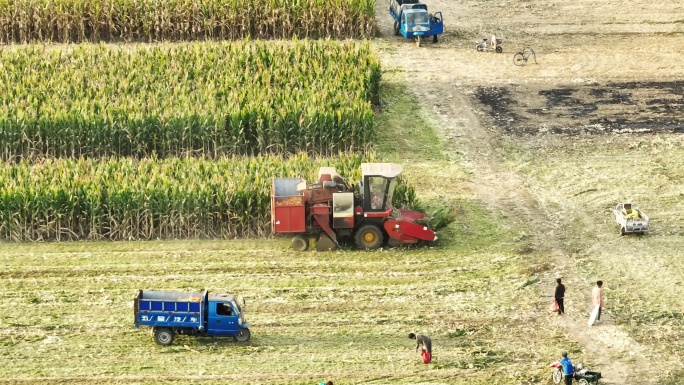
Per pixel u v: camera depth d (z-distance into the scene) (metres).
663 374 131.50
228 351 135.62
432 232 167.88
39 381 127.38
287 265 161.25
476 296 151.88
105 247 167.38
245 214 170.62
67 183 170.50
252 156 197.25
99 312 145.88
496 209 181.75
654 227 173.62
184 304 135.38
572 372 127.06
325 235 166.50
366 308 147.88
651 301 149.62
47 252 165.12
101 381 127.69
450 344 138.50
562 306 145.88
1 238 169.88
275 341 138.62
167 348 136.12
